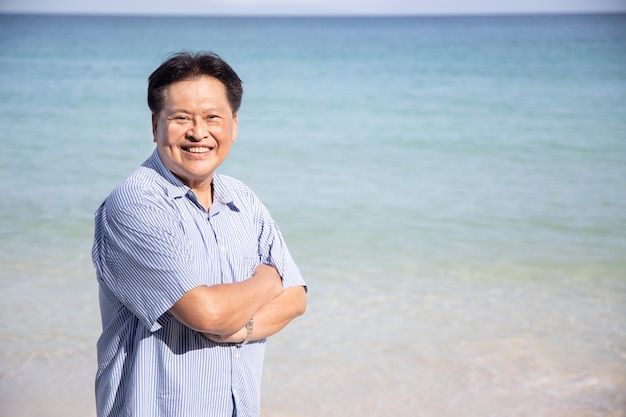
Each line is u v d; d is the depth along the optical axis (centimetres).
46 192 951
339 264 684
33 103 1930
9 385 443
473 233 795
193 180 208
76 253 698
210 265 203
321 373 467
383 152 1312
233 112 209
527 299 597
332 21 17650
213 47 4650
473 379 461
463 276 654
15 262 668
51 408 420
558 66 3081
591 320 553
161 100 200
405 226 823
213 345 201
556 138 1440
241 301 199
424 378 462
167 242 193
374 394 442
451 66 3177
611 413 417
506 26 10831
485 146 1369
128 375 199
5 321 534
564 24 11644
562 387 450
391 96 2184
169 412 196
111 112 1780
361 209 899
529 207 910
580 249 736
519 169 1156
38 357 481
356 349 500
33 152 1254
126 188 199
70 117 1692
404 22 15650
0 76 2603
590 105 1916
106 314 208
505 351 499
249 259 214
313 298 595
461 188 1022
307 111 1870
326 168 1162
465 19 18775
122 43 4822
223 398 202
